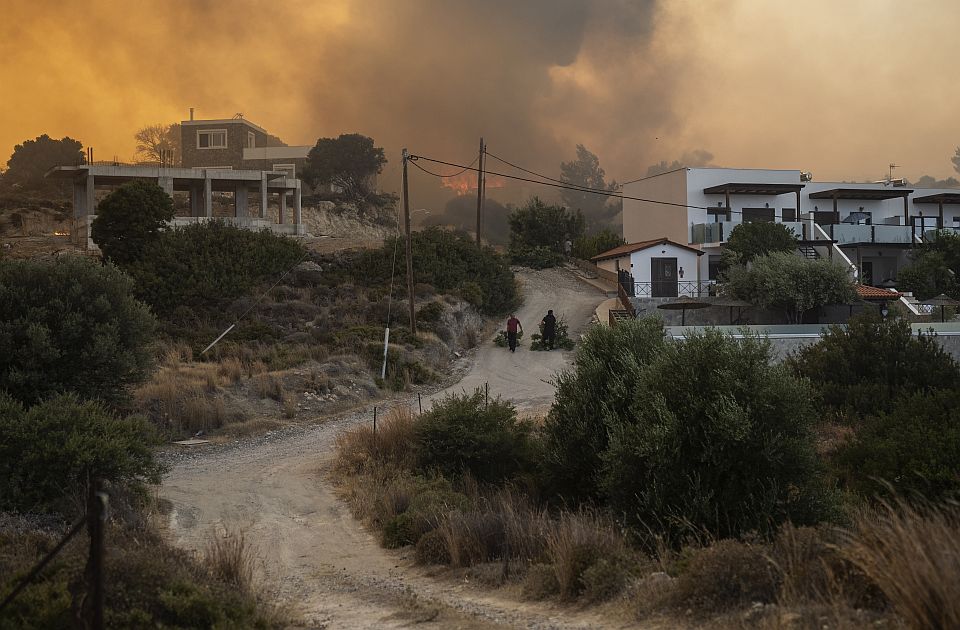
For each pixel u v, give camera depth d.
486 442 16.73
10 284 18.86
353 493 15.19
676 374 12.30
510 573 9.10
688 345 12.67
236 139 78.00
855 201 50.34
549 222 57.53
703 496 10.85
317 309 34.47
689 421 11.68
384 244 43.25
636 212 51.59
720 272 41.44
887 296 38.44
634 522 11.24
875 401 21.28
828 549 6.78
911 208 51.97
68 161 82.81
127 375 19.48
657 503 11.03
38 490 11.60
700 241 45.44
